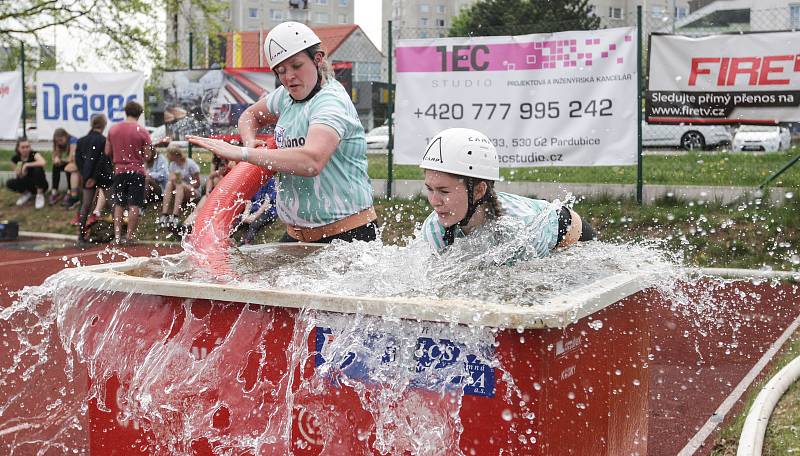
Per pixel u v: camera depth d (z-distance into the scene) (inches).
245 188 151.2
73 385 195.9
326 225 160.4
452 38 414.3
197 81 502.6
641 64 387.2
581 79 395.5
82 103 543.8
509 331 85.3
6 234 479.8
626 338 112.4
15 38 680.4
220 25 726.5
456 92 416.2
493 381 86.7
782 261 323.0
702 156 601.0
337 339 93.4
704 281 301.6
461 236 118.2
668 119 396.8
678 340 235.1
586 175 491.8
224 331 101.0
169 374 105.3
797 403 164.7
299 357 96.3
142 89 532.7
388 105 447.8
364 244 146.4
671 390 194.4
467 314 85.2
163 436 107.4
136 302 107.5
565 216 123.3
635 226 370.3
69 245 451.5
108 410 111.6
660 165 548.1
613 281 107.7
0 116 566.3
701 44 387.2
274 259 134.7
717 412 178.7
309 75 153.4
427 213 415.2
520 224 117.3
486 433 87.5
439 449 90.1
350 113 154.8
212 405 103.0
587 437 99.0
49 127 553.6
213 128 502.0
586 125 397.4
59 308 115.2
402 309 88.5
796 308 267.0
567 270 113.6
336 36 1544.0
